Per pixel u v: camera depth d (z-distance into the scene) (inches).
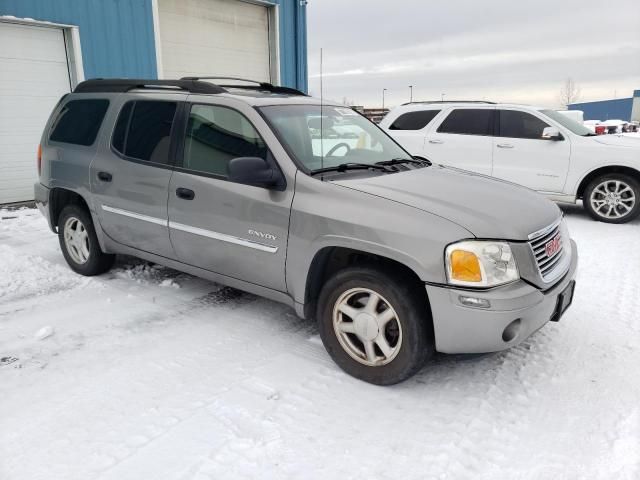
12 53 317.7
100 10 350.6
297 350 137.9
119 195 167.3
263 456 96.0
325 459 95.8
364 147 158.1
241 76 488.1
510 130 317.1
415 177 138.9
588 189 298.8
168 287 183.8
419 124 346.6
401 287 111.9
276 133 135.3
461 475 92.1
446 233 107.7
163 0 408.2
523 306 107.1
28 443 99.0
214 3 449.1
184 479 90.0
